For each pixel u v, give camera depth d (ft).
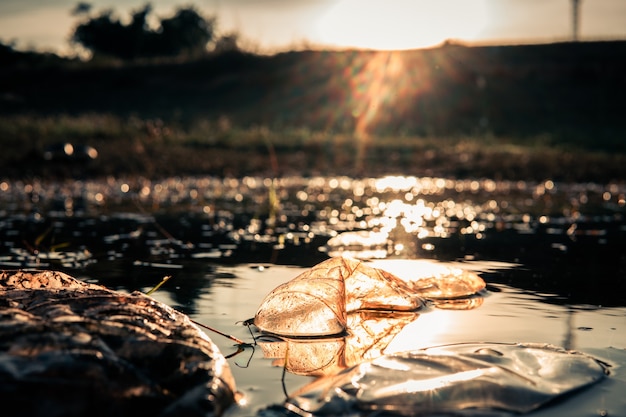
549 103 69.46
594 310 8.24
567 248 13.20
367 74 75.97
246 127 57.52
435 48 89.04
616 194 25.49
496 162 35.19
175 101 75.51
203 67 85.10
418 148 40.98
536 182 29.84
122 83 82.33
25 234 14.21
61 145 30.53
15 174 27.35
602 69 81.05
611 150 44.32
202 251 12.44
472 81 73.61
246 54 87.20
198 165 32.48
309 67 79.87
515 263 11.53
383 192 26.03
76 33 143.54
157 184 26.63
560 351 6.30
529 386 5.40
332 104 69.72
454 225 16.96
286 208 20.49
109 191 24.06
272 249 12.80
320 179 30.58
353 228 16.19
